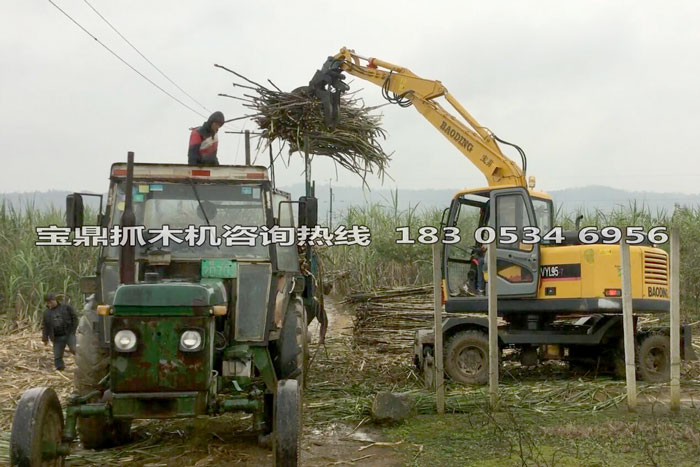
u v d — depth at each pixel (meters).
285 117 10.13
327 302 17.08
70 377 9.61
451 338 9.50
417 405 7.75
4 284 13.95
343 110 10.56
